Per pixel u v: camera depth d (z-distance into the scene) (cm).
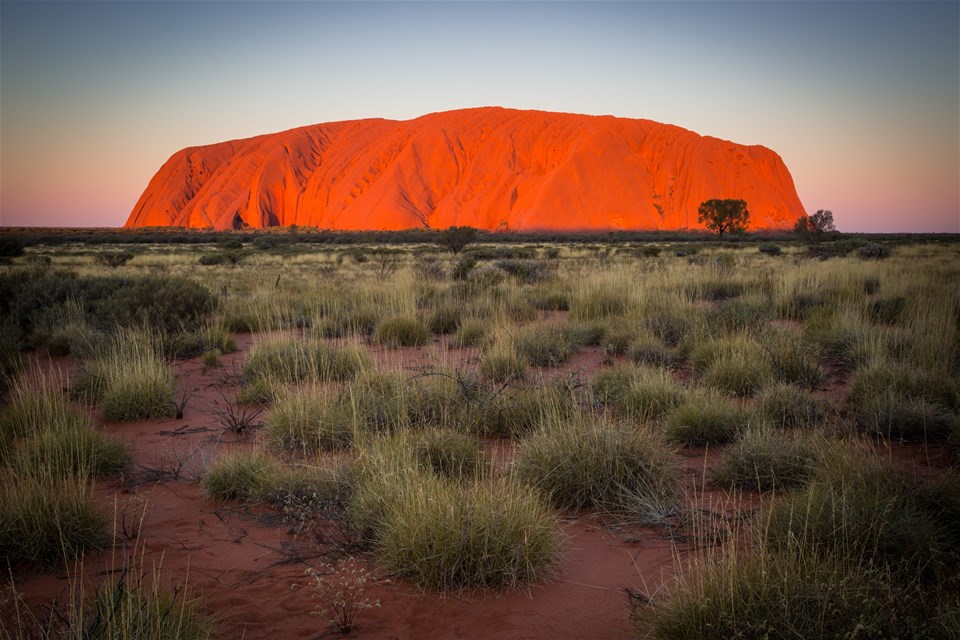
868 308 1079
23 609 295
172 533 388
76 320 1121
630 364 725
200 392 766
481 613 296
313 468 449
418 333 1019
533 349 852
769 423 534
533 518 346
